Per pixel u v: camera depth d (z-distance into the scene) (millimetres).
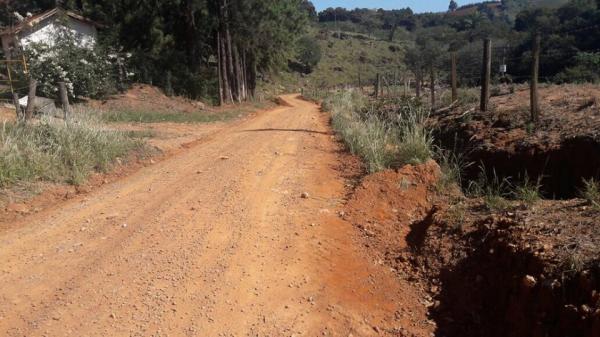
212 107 26016
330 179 7426
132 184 7820
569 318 3260
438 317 3994
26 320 3939
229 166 8703
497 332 3725
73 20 25141
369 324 3941
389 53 85188
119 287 4406
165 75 26859
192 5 27469
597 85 12914
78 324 3883
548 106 9742
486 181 6848
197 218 6004
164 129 14398
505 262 4023
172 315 3994
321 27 103000
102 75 20969
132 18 27609
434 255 4660
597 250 3590
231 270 4664
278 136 12203
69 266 4832
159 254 5031
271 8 30875
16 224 6055
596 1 24125
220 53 28891
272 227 5605
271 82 56094
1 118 11930
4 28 24922
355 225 5598
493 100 11867
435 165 6680
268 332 3807
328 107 21297
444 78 21422
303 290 4344
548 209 4672
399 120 9477
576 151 7445
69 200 7066
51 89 18719
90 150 8617
